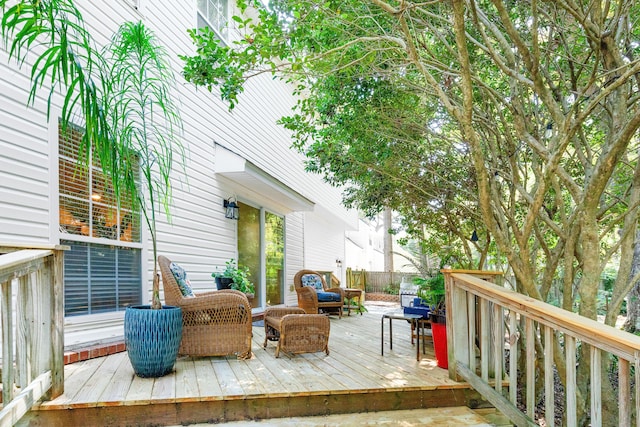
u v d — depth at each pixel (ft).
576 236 11.39
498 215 13.94
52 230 11.75
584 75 13.98
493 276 11.69
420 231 23.18
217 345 12.96
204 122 20.33
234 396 9.25
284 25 11.49
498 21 13.52
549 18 11.54
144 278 15.42
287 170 32.27
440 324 12.25
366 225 82.58
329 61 14.02
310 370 11.70
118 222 14.37
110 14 14.46
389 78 14.90
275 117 29.96
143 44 11.27
